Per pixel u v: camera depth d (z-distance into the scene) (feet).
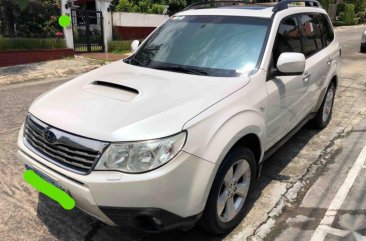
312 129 18.95
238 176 10.53
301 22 14.97
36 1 37.14
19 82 29.63
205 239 10.47
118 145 8.25
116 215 8.52
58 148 8.93
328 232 10.85
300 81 13.70
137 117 8.77
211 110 9.41
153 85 10.36
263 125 11.11
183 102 9.47
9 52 35.12
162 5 55.42
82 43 43.47
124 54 44.09
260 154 11.43
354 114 21.58
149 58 12.91
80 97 9.99
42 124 9.37
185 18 14.10
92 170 8.35
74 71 34.32
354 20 117.50
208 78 11.02
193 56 12.28
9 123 19.19
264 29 12.43
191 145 8.66
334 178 13.98
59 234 10.55
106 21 44.73
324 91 17.20
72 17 41.42
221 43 12.37
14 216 11.31
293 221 11.35
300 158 15.67
